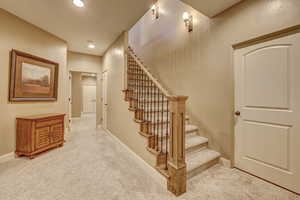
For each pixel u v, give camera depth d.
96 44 3.85
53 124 2.86
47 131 2.71
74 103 7.48
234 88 2.12
